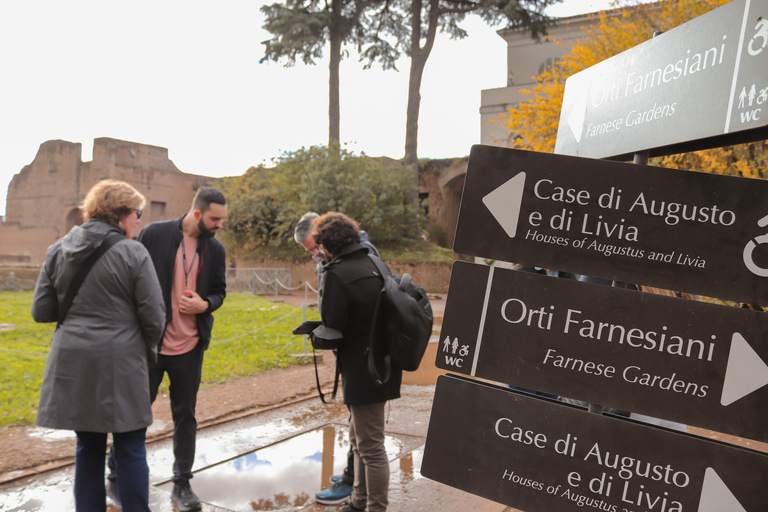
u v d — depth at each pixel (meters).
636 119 1.82
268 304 13.97
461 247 1.71
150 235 3.22
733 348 1.51
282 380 6.14
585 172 1.64
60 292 2.49
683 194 1.57
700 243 1.56
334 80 23.91
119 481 2.54
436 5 22.94
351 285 2.61
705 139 1.72
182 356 3.16
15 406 4.82
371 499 2.65
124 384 2.48
